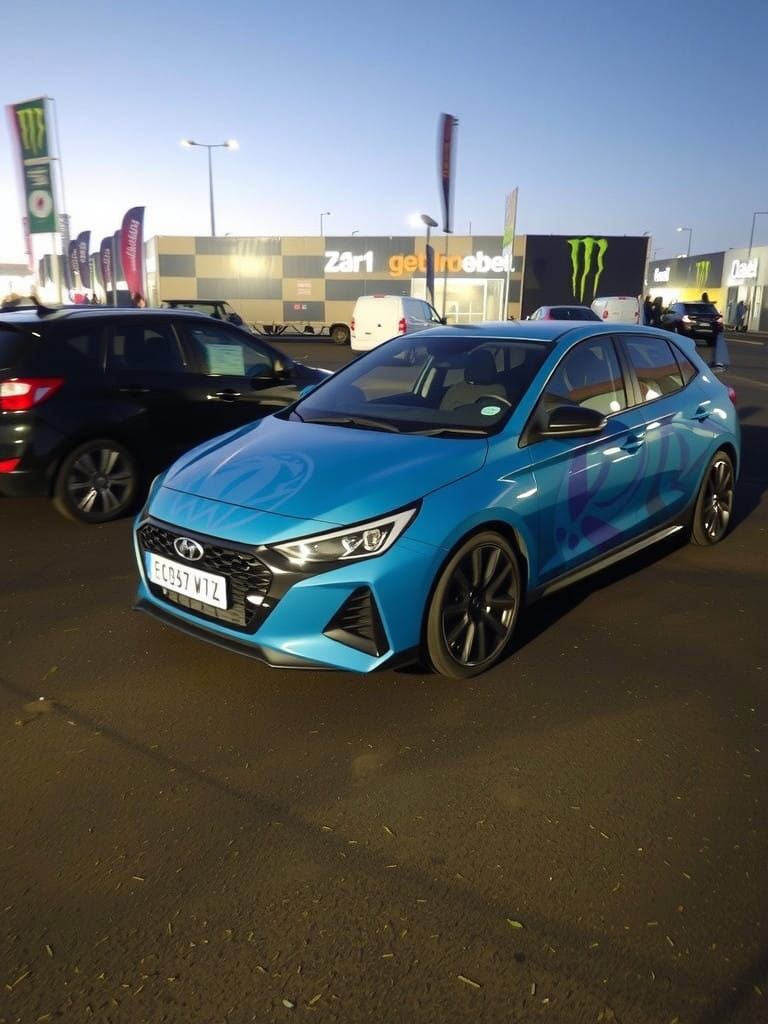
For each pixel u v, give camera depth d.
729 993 1.86
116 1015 1.80
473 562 3.27
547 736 2.97
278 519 2.98
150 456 5.86
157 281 33.66
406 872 2.26
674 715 3.13
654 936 2.03
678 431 4.61
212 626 3.11
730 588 4.54
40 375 5.29
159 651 3.62
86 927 2.05
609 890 2.19
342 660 2.95
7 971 1.92
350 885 2.20
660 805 2.57
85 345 5.55
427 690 3.29
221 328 6.33
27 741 2.89
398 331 20.48
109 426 5.57
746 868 2.28
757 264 48.59
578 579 3.96
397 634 3.02
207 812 2.51
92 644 3.69
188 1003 1.84
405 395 4.02
